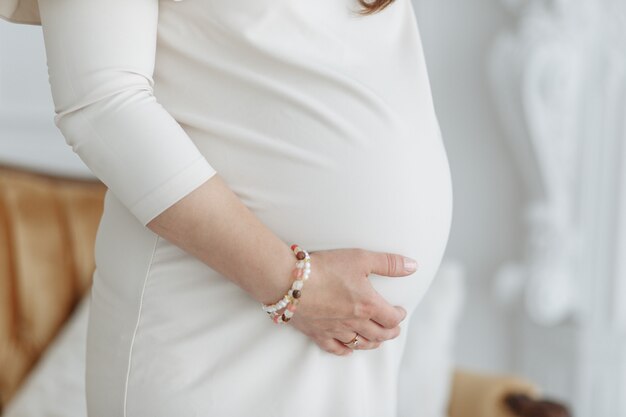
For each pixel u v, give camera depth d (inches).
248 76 36.3
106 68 33.2
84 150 33.8
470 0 93.7
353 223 37.3
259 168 36.6
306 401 38.4
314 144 36.6
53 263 80.1
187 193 33.5
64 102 33.6
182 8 36.7
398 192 38.1
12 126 88.8
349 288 36.3
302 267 35.4
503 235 96.0
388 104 38.3
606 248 90.5
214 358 37.2
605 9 87.1
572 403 94.0
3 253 77.9
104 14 33.3
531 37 86.0
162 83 37.1
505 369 97.9
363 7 38.7
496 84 88.4
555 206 89.4
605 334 91.7
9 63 87.7
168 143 33.4
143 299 37.0
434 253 40.6
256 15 36.2
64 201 82.3
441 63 95.6
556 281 90.5
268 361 37.8
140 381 37.1
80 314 78.7
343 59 37.6
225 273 35.2
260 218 36.8
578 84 88.4
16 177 81.7
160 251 36.9
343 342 38.0
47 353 77.0
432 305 78.6
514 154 94.0
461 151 96.3
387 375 40.7
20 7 36.8
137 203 33.8
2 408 77.1
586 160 89.4
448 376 77.1
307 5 37.1
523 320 96.6
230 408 37.3
